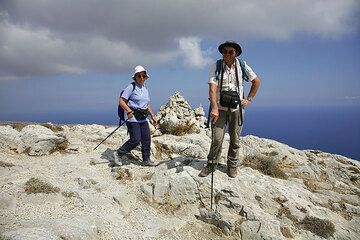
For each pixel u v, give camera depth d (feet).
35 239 7.00
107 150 16.51
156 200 11.65
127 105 13.57
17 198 10.19
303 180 15.46
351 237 11.16
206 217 10.85
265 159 15.42
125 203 11.24
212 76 10.72
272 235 9.95
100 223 9.44
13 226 8.14
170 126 19.85
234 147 11.70
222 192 11.30
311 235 10.61
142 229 9.96
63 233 7.81
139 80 13.52
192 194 11.50
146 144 14.14
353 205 13.83
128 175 13.30
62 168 13.53
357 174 17.61
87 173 13.20
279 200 11.88
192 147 17.03
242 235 10.21
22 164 13.93
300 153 18.85
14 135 15.98
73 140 17.84
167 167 13.39
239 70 10.76
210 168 11.88
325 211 12.23
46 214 9.40
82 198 10.70
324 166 18.07
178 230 10.35
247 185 12.04
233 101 10.45
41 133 16.28
